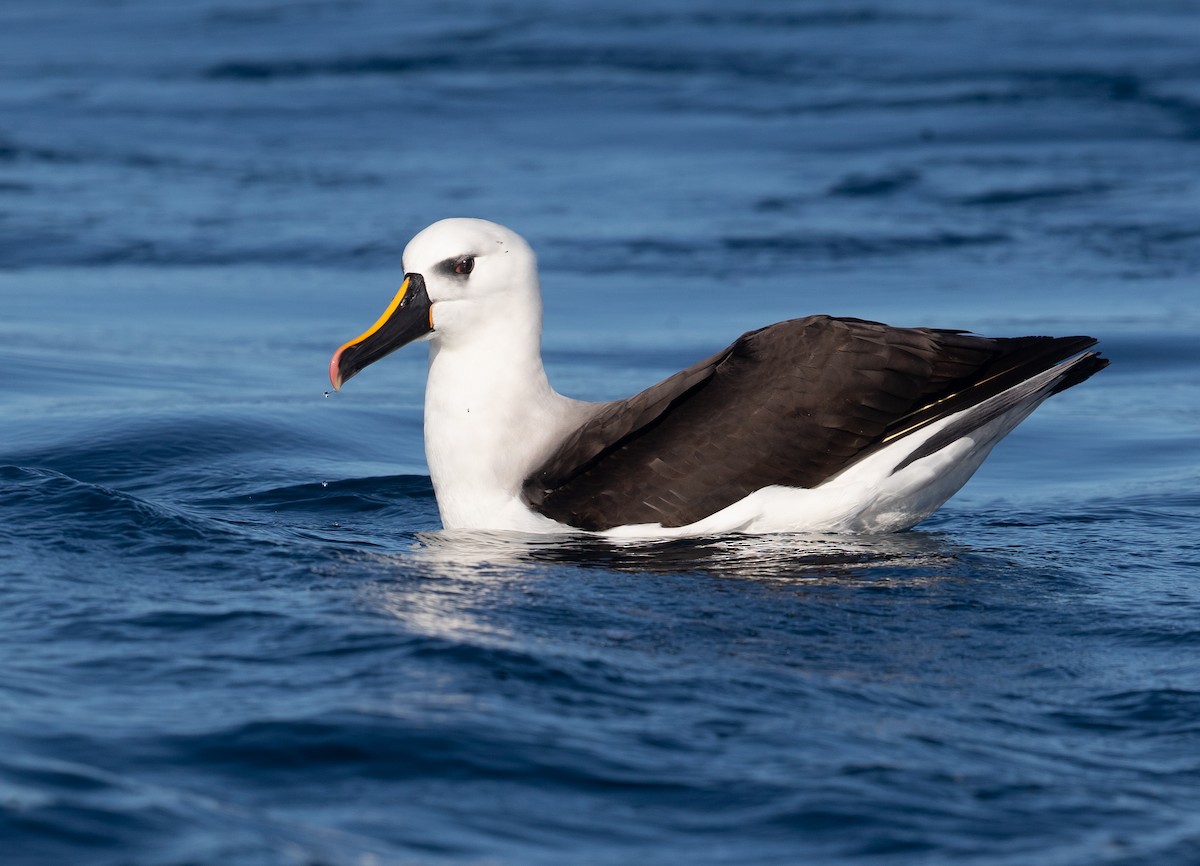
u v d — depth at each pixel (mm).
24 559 10828
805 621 10039
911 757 7742
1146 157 34125
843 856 6703
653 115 39812
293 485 15156
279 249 28484
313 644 8953
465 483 13195
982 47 47688
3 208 30688
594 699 8297
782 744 7840
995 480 16297
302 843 6402
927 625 10070
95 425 17328
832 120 38531
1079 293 25109
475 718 7820
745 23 53531
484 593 10383
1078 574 11500
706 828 6902
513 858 6473
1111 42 47688
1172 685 9000
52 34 53281
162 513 12148
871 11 55375
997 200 31047
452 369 13273
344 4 59531
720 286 25750
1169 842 6891
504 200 31328
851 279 25984
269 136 37719
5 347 22141
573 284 25844
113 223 29906
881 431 12367
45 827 6316
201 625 9312
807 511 12492
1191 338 22562
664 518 12484
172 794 6809
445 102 41625
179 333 23656
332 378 13133
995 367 12422
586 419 13195
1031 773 7648
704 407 12516
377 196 31875
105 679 8305
